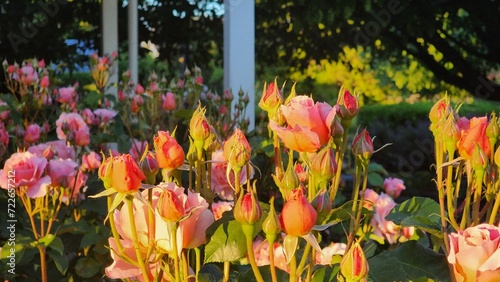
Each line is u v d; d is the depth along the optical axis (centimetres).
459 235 99
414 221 124
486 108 841
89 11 694
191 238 109
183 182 219
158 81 434
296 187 109
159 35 730
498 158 115
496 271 96
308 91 798
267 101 123
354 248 96
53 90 479
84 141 290
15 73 428
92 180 293
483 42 844
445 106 123
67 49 693
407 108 827
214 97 390
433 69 841
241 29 562
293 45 790
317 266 126
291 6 785
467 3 832
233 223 112
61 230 262
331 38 795
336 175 118
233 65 560
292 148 110
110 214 108
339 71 805
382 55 824
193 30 735
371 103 823
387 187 320
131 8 612
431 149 777
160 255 110
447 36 840
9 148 365
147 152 114
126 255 111
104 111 380
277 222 100
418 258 117
